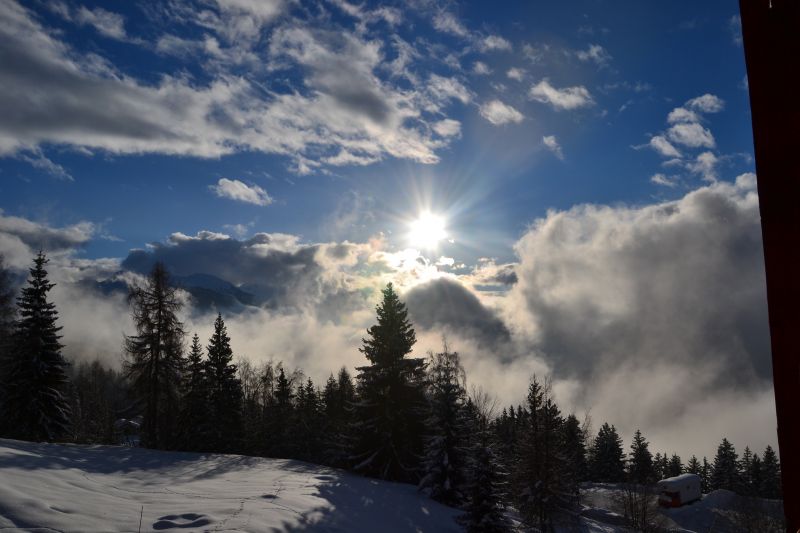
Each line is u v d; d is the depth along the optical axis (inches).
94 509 434.9
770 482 3535.9
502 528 791.1
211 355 1689.2
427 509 922.7
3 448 674.8
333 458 1567.4
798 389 94.7
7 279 1257.4
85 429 2234.3
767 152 99.6
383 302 1323.8
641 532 1362.0
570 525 1139.9
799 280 94.3
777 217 97.6
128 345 1430.9
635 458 3235.7
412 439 1259.8
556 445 1149.1
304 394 2041.1
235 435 1675.7
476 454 836.6
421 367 1274.6
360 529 628.4
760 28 101.9
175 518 464.1
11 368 1234.0
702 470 4325.8
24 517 368.5
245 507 567.5
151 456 1047.0
